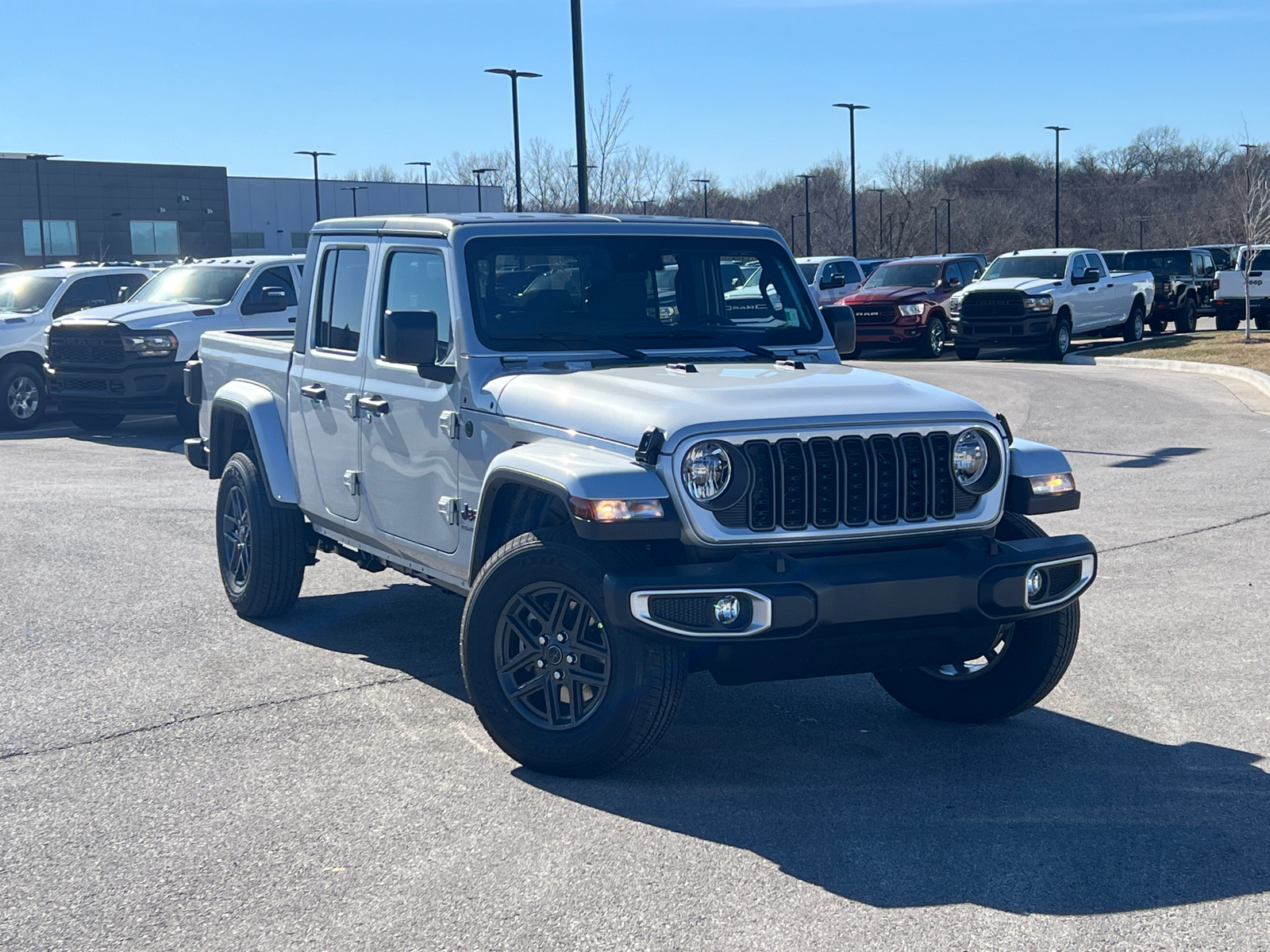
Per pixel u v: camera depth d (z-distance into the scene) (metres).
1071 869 4.18
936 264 29.39
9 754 5.34
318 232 6.88
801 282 6.39
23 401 18.22
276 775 5.07
